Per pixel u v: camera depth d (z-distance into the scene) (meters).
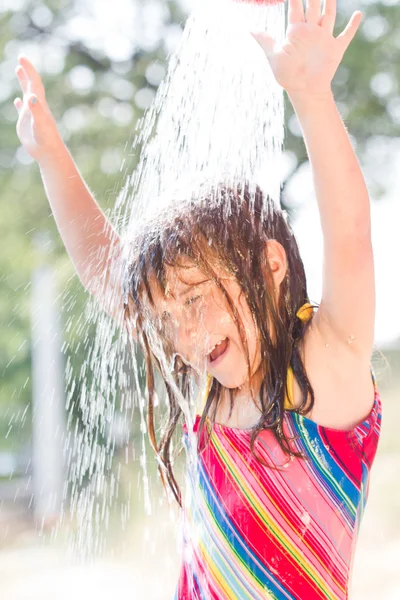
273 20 3.40
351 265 2.91
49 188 3.87
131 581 8.10
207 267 3.07
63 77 14.93
